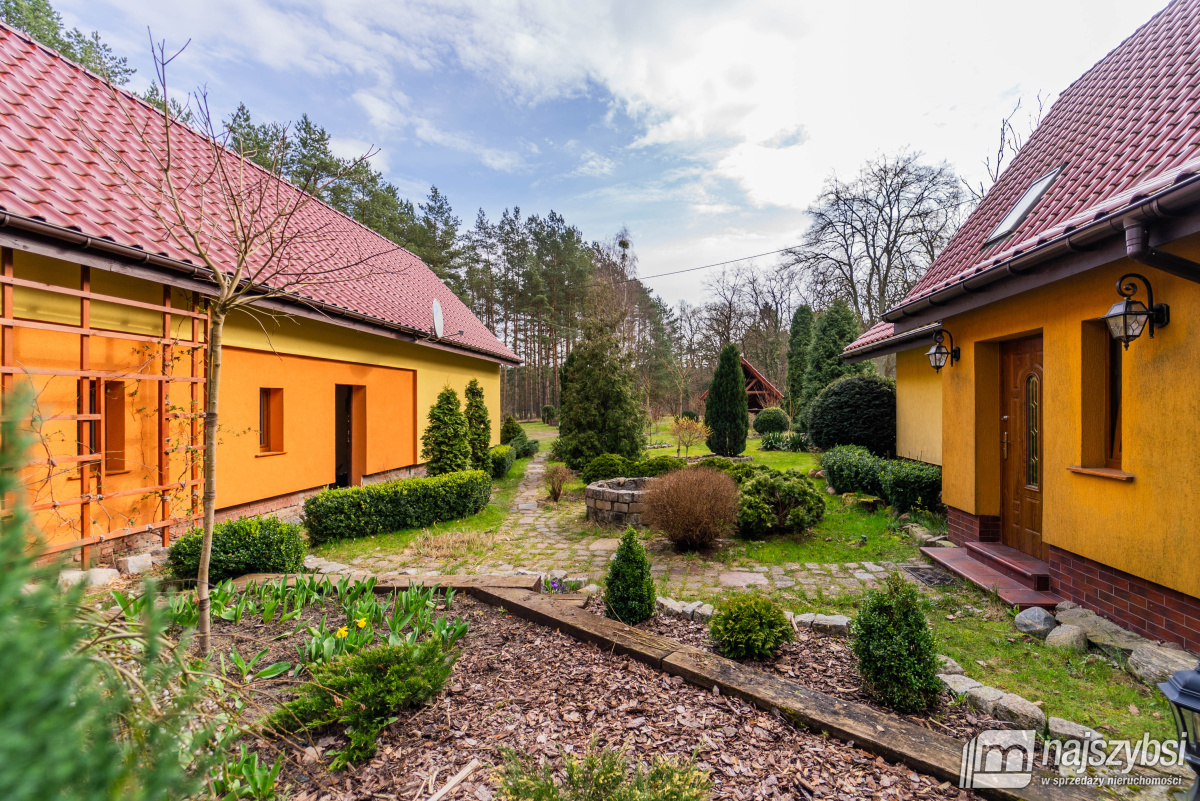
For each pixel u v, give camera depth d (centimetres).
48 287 458
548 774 190
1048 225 486
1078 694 317
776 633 353
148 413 566
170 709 118
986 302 506
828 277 2388
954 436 639
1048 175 598
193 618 371
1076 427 437
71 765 71
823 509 709
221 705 194
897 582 319
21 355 467
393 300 1123
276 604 399
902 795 220
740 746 252
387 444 1077
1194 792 193
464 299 3250
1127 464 387
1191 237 340
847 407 1194
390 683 262
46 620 79
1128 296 371
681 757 241
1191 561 338
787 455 1495
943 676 327
